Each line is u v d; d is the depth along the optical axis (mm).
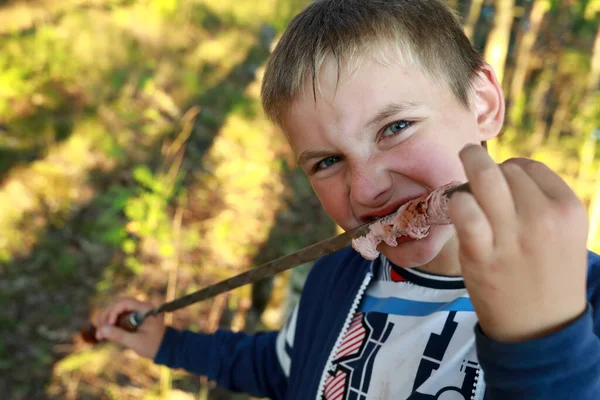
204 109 5871
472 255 633
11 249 3744
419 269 1224
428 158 1004
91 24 6047
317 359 1361
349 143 1017
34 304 3479
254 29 7820
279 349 1697
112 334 1825
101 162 4609
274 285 3914
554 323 643
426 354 1125
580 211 614
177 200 4547
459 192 646
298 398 1395
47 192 4184
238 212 4707
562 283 626
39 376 3084
